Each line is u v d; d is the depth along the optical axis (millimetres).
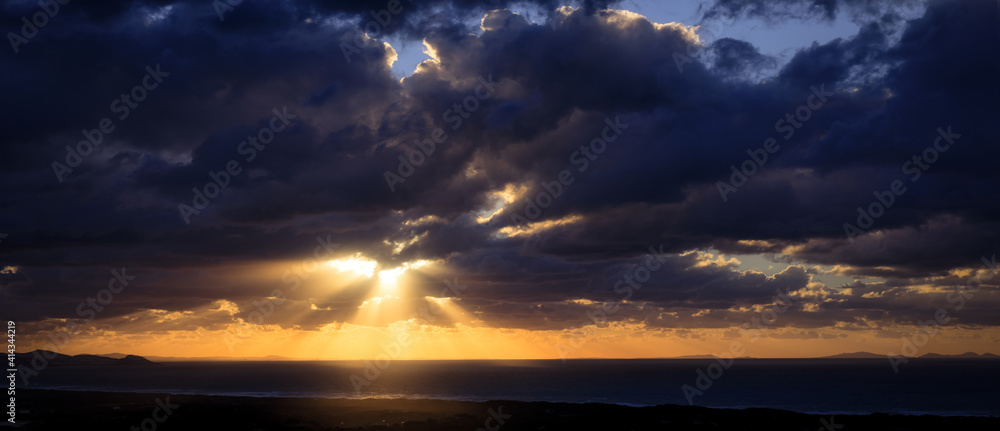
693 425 59781
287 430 56188
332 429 56344
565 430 57094
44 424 61188
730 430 57094
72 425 60344
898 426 59594
